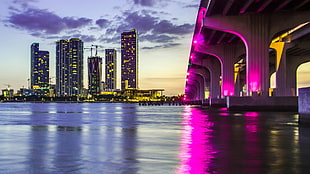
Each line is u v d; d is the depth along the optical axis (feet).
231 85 257.14
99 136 54.34
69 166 28.76
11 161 31.22
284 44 236.02
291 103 161.38
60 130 66.54
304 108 79.41
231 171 26.50
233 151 37.24
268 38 164.66
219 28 167.32
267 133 58.85
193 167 28.14
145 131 63.67
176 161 31.04
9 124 85.92
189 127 73.51
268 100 163.02
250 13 164.96
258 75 164.25
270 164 29.40
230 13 165.48
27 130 66.74
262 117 114.83
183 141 46.98
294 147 40.42
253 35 165.17
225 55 258.37
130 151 37.50
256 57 164.66
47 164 29.71
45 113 183.32
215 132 61.11
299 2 152.76
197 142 45.78
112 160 31.68
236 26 166.50
